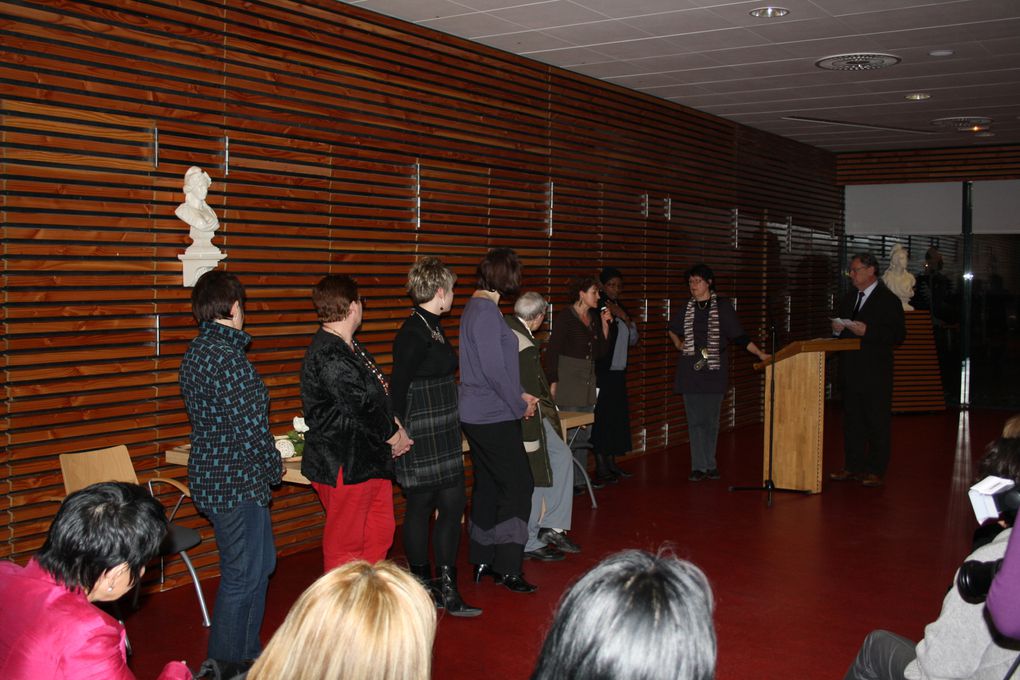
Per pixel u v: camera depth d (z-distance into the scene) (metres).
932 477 7.66
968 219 12.05
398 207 5.98
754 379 10.73
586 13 5.81
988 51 6.84
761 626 4.22
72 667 1.88
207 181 4.62
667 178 8.91
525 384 4.99
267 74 5.08
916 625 4.25
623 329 7.10
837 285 12.70
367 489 3.73
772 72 7.61
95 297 4.28
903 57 7.05
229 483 3.31
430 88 6.18
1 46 3.92
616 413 7.12
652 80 7.94
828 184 12.41
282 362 5.23
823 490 7.11
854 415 7.39
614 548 5.46
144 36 4.46
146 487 4.53
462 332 4.46
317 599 1.45
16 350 4.02
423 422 4.17
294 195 5.25
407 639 1.41
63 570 1.98
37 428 4.11
